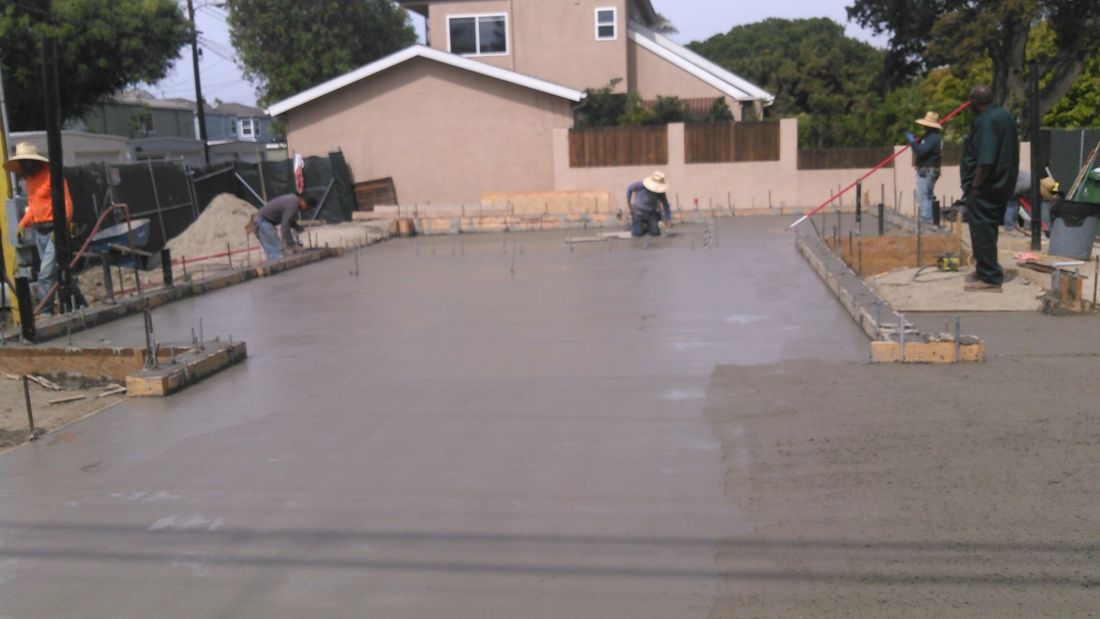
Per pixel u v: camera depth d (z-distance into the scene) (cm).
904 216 1595
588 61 2859
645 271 1195
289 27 3806
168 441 574
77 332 936
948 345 664
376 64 2303
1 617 367
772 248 1391
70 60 2661
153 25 2836
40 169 1107
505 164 2333
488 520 436
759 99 2903
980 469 464
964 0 2639
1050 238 1069
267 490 485
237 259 1593
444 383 679
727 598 357
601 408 599
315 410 626
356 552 410
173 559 412
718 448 516
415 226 1962
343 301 1073
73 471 529
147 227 1598
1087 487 436
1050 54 2975
